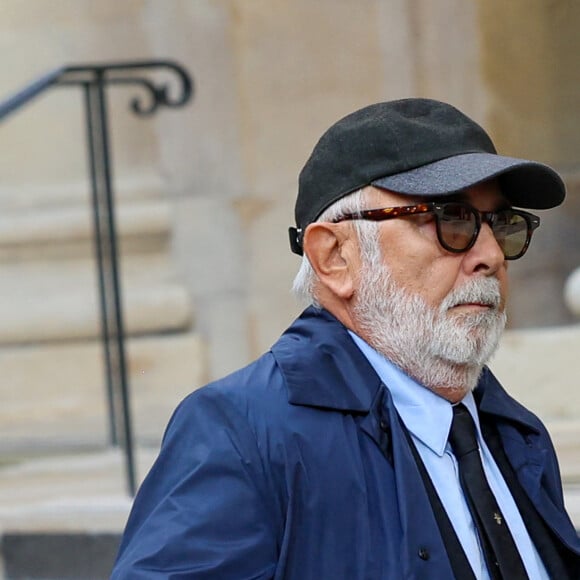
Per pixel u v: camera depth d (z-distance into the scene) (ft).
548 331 46.93
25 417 59.16
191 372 58.13
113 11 61.16
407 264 20.89
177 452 20.01
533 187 21.91
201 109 59.26
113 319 58.80
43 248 61.11
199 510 19.11
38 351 59.62
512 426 22.84
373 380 20.83
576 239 53.88
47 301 59.82
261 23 57.98
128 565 18.92
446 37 54.13
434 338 20.84
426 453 20.98
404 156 20.83
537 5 53.83
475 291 20.98
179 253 59.52
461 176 20.34
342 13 56.39
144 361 58.44
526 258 53.98
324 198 21.48
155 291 59.06
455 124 21.36
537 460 22.54
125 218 59.88
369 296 21.16
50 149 62.28
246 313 58.54
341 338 21.20
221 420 19.86
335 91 56.54
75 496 40.88
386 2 55.21
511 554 20.62
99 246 50.52
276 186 58.18
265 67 58.03
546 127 53.88
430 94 54.49
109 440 53.78
